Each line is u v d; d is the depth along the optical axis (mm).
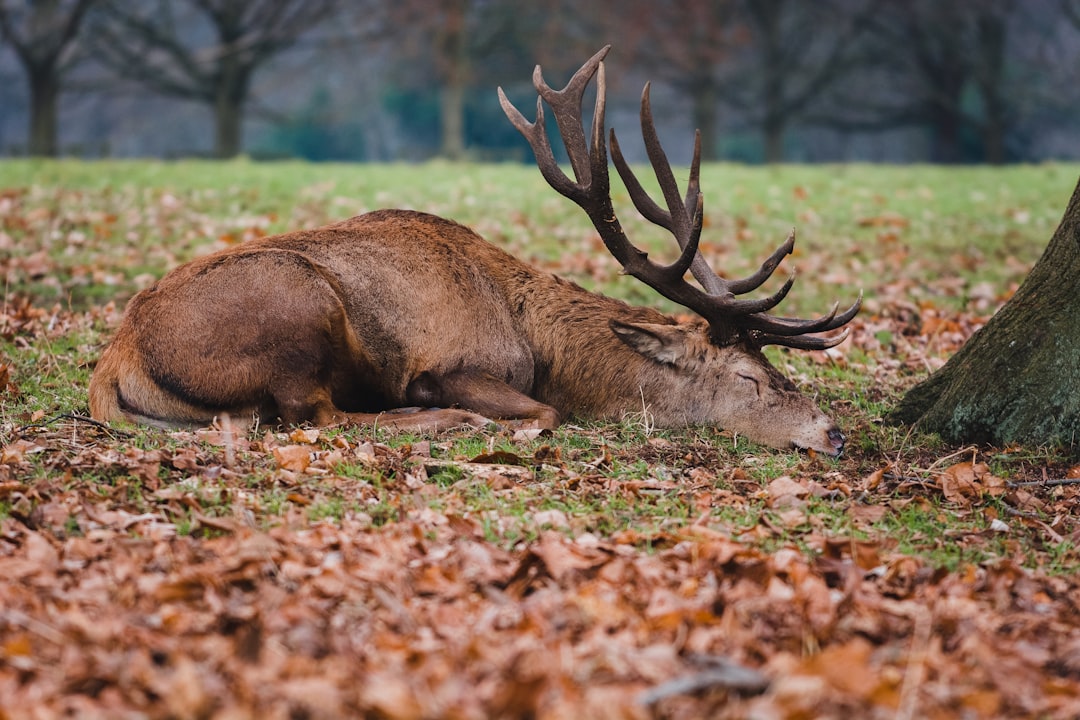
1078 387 10578
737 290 11625
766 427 11406
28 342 13672
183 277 11023
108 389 10906
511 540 7984
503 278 12094
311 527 8047
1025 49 89188
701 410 11703
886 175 31969
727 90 71688
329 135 103125
